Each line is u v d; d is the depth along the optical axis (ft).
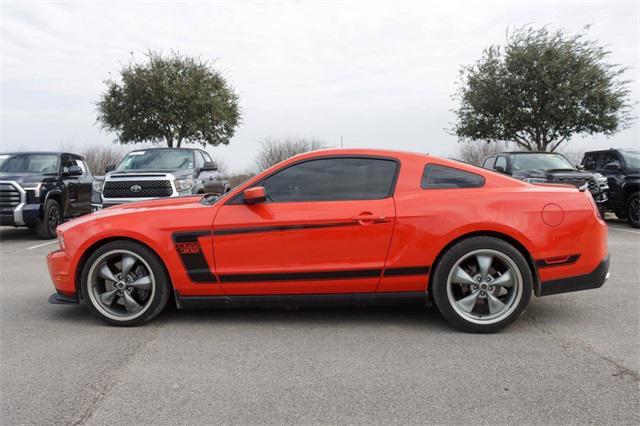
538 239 13.38
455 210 13.46
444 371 11.07
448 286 13.52
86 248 14.28
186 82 86.17
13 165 37.70
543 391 10.03
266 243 13.78
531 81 64.85
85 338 13.51
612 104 64.64
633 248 27.25
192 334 13.76
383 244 13.60
